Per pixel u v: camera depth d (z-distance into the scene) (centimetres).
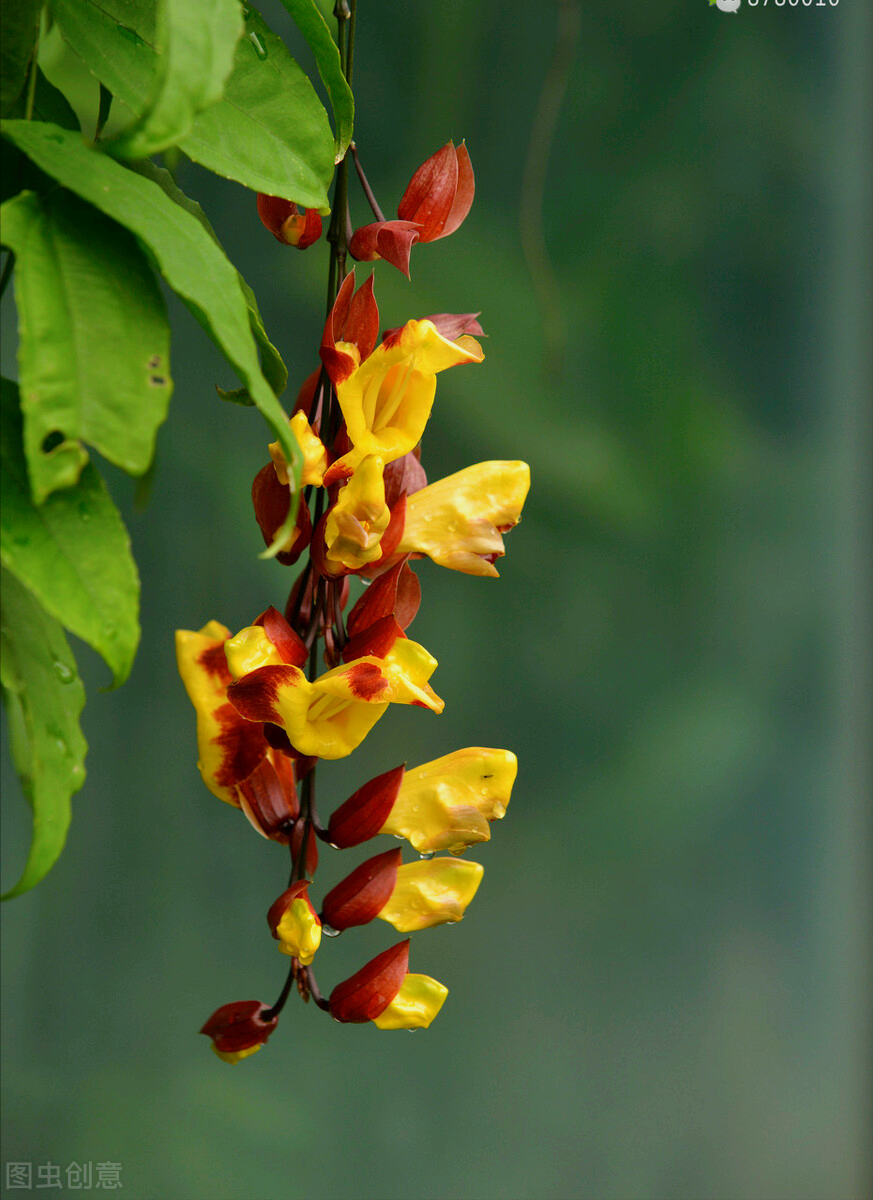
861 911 265
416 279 245
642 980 258
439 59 248
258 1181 231
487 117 254
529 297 254
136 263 120
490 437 250
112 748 237
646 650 263
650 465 262
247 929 242
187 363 236
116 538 120
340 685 126
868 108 266
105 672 237
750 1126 255
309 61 223
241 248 234
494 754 130
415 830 129
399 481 129
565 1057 252
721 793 262
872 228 267
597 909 258
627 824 259
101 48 123
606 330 260
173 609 237
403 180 246
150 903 238
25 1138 223
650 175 262
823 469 268
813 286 267
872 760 266
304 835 129
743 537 267
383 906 129
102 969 234
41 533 120
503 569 259
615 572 263
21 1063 227
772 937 262
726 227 265
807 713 267
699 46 262
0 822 227
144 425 119
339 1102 241
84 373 119
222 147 124
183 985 237
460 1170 244
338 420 128
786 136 266
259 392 120
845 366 268
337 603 129
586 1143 250
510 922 254
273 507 128
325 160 125
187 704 243
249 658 127
